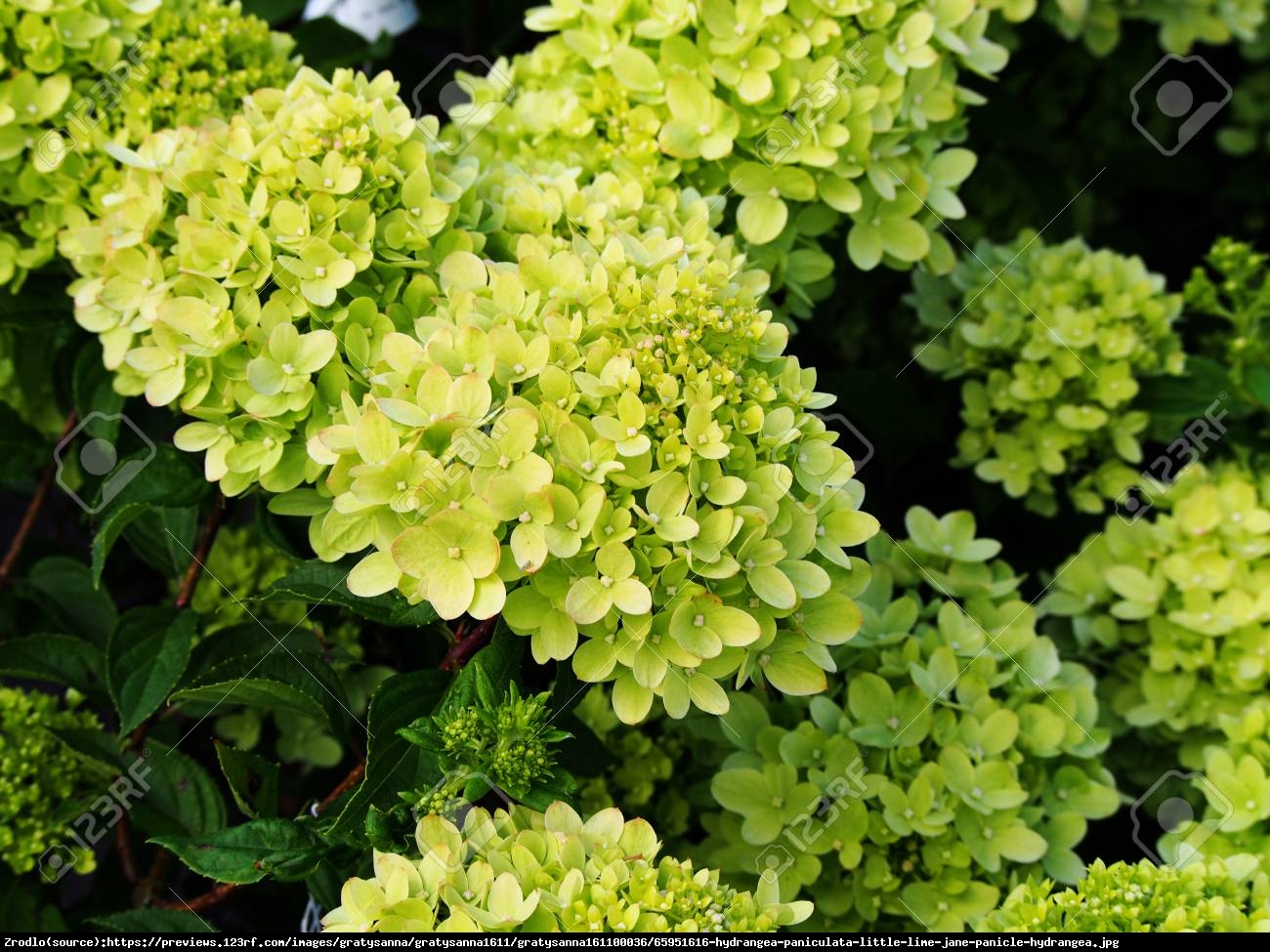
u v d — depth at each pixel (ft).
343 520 2.17
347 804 2.18
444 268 2.26
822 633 2.17
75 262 2.40
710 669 2.12
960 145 2.99
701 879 2.09
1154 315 2.74
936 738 2.36
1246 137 3.28
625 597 2.07
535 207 2.33
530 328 2.21
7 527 3.23
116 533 2.35
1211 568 2.61
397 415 2.10
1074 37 3.03
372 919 2.03
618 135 2.46
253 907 2.57
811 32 2.37
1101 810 2.40
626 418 2.12
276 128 2.29
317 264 2.21
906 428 2.78
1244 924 2.13
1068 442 2.75
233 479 2.23
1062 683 2.50
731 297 2.24
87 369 2.48
